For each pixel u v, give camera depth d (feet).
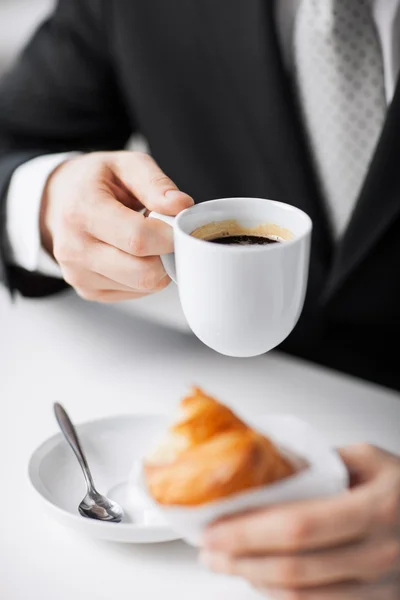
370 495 1.94
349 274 3.26
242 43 3.34
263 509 1.90
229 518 1.90
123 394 2.84
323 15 3.03
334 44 3.05
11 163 3.32
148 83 3.72
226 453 1.88
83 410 2.76
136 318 3.33
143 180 2.51
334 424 2.71
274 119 3.30
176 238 2.15
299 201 3.33
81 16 3.87
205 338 2.21
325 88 3.16
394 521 1.93
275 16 3.24
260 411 2.76
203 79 3.56
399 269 3.27
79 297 3.47
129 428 2.57
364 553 1.92
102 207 2.49
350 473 2.08
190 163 3.73
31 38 4.09
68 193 2.65
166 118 3.73
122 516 2.30
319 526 1.89
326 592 1.96
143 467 1.94
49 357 3.05
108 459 2.49
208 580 2.19
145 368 2.99
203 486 1.86
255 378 2.94
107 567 2.23
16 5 8.31
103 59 3.94
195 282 2.11
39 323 3.28
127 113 4.26
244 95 3.42
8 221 3.22
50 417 2.74
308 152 3.32
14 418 2.74
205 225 2.26
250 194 3.59
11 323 3.28
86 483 2.41
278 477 1.91
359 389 2.89
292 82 3.28
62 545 2.29
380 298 3.36
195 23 3.49
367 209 3.09
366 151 3.19
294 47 3.19
